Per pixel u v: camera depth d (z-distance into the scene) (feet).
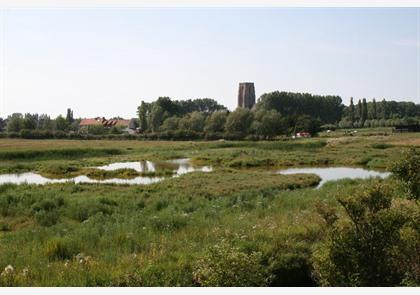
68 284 27.86
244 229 40.60
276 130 301.02
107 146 228.22
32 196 69.10
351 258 26.13
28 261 33.63
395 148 181.68
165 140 302.25
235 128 306.14
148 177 121.70
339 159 156.66
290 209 53.11
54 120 369.30
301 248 34.65
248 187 85.25
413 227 27.40
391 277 26.20
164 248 35.60
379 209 27.17
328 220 30.17
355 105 489.26
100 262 32.50
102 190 81.15
